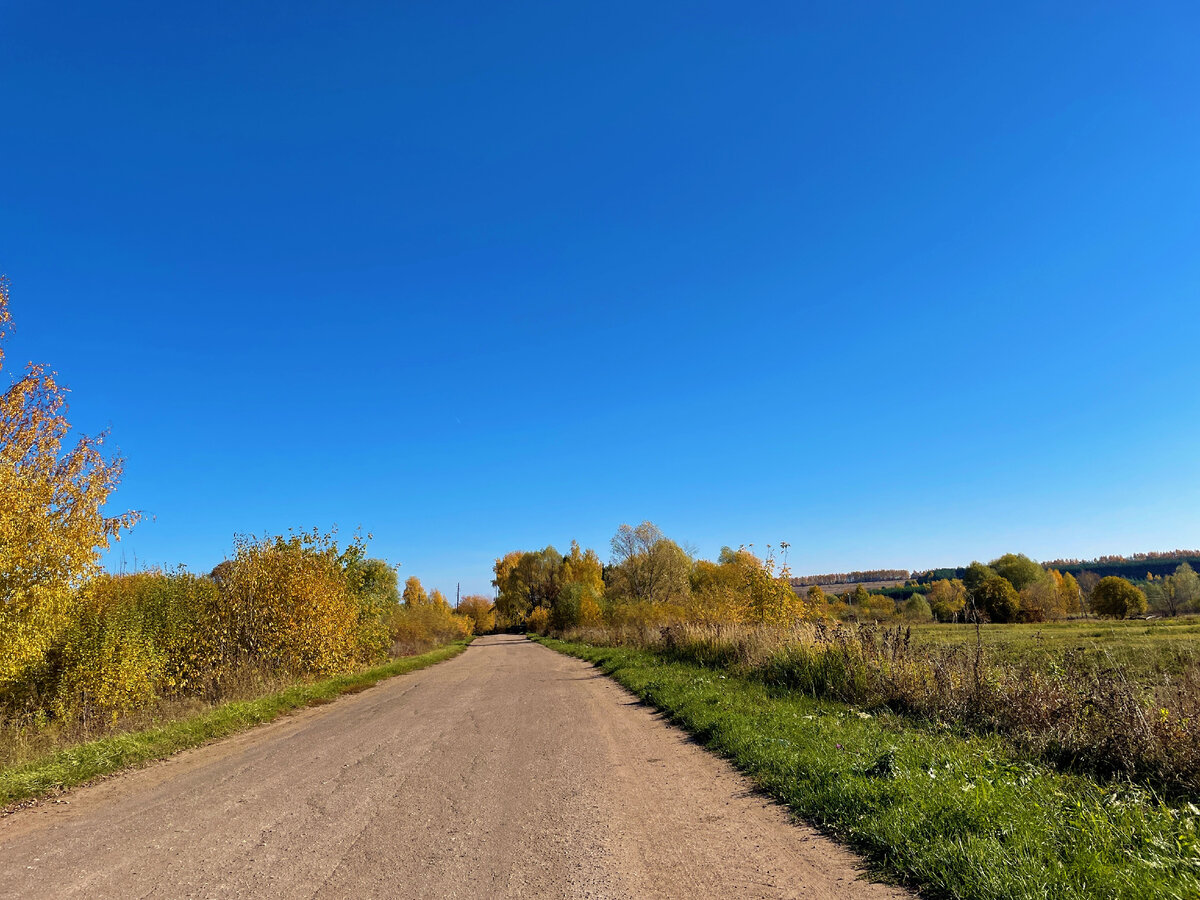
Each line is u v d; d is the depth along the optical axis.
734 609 20.36
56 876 4.79
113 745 9.49
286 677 19.56
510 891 4.25
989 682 8.42
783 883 4.25
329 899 4.18
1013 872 3.96
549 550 90.50
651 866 4.62
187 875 4.68
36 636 11.98
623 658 22.03
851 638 11.89
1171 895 3.59
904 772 5.97
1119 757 5.98
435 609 62.84
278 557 21.92
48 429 12.50
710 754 8.27
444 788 6.98
